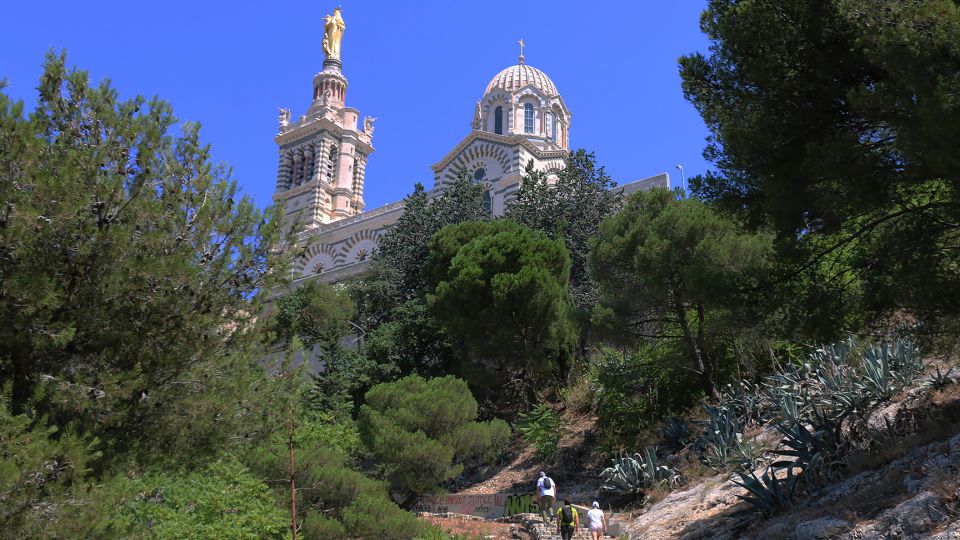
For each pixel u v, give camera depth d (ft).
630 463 73.00
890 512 36.78
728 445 63.41
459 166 211.00
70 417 35.24
